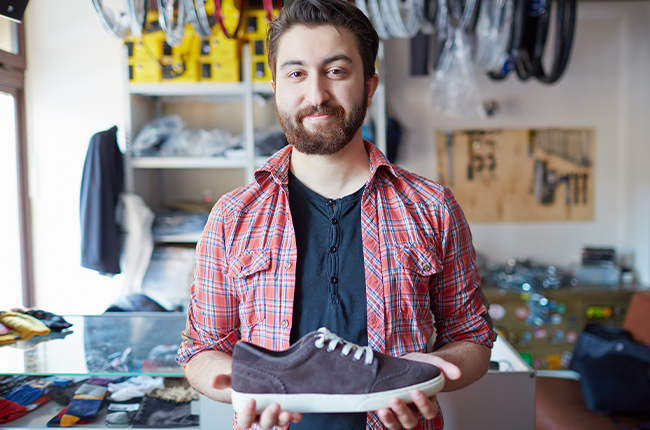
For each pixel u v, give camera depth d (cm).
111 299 302
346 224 92
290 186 96
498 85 373
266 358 76
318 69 85
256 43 283
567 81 375
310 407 75
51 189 299
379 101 305
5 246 286
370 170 97
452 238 94
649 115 344
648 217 348
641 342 259
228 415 136
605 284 346
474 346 92
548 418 218
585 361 228
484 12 255
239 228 93
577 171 381
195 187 344
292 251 89
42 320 166
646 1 347
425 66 327
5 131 284
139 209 279
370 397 74
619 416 211
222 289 94
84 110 298
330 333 80
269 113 339
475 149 376
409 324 88
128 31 221
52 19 294
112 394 148
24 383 149
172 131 297
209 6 218
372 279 88
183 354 97
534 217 381
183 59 282
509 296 322
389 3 227
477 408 148
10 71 281
